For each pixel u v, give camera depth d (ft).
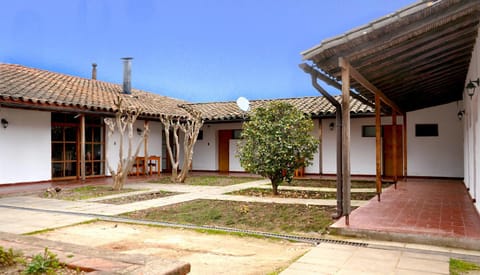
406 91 31.55
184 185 39.63
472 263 13.88
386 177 46.55
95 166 48.52
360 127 49.70
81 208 25.71
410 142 46.98
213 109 59.72
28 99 35.73
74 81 54.08
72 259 10.03
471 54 23.86
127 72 59.11
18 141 39.58
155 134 56.70
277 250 15.99
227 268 13.51
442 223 18.81
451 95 40.81
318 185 38.78
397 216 20.86
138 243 17.07
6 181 38.40
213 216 22.85
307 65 19.56
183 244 16.88
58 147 44.70
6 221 21.52
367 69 20.98
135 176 49.96
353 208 24.41
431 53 20.83
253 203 27.43
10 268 9.71
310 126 32.12
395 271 12.97
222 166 59.16
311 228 19.62
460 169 44.39
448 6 14.99
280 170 31.32
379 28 15.81
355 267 13.39
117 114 36.19
